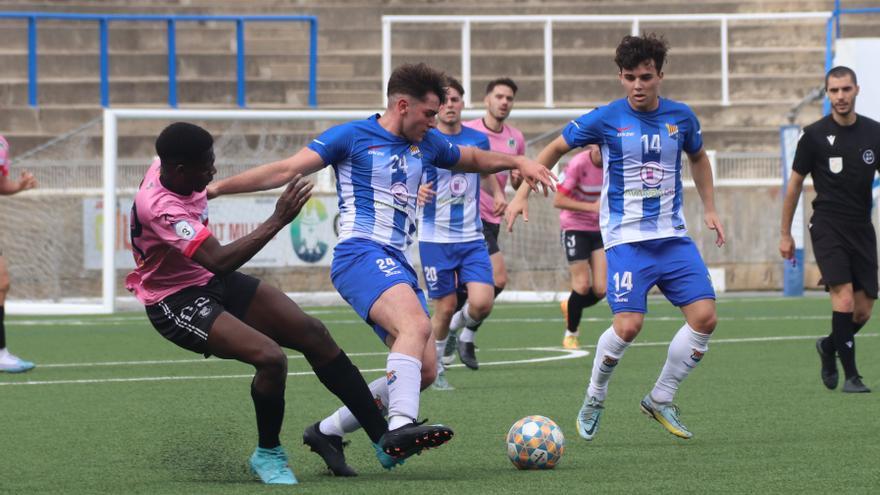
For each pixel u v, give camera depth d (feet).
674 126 79.56
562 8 292.20
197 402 99.86
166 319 64.18
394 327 65.72
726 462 69.36
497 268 130.21
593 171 135.64
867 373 116.47
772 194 233.96
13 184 117.60
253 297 65.36
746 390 104.32
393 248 69.00
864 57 207.62
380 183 68.54
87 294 212.02
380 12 290.76
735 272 233.96
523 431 67.62
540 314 190.80
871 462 68.44
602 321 179.42
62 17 242.37
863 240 101.55
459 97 112.47
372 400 65.98
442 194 111.04
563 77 275.59
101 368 126.11
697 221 233.76
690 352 77.71
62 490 62.90
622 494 59.41
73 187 215.72
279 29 285.64
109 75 273.95
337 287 68.69
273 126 237.86
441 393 104.68
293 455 74.54
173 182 62.13
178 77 274.98
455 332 119.85
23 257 211.61
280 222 60.70
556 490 60.70
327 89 272.92
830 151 100.42
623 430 83.71
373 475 66.80
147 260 64.03
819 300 209.26
